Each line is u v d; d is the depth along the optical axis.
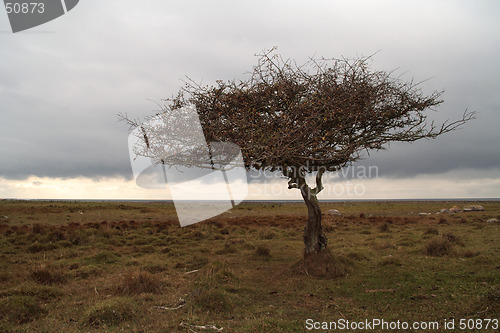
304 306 7.14
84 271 10.34
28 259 12.76
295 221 29.67
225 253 14.54
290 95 8.30
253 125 7.56
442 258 11.66
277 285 8.91
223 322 6.17
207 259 12.40
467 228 20.59
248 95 8.14
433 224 24.45
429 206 58.25
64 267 11.23
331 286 8.59
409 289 8.00
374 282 8.84
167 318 6.45
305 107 7.68
